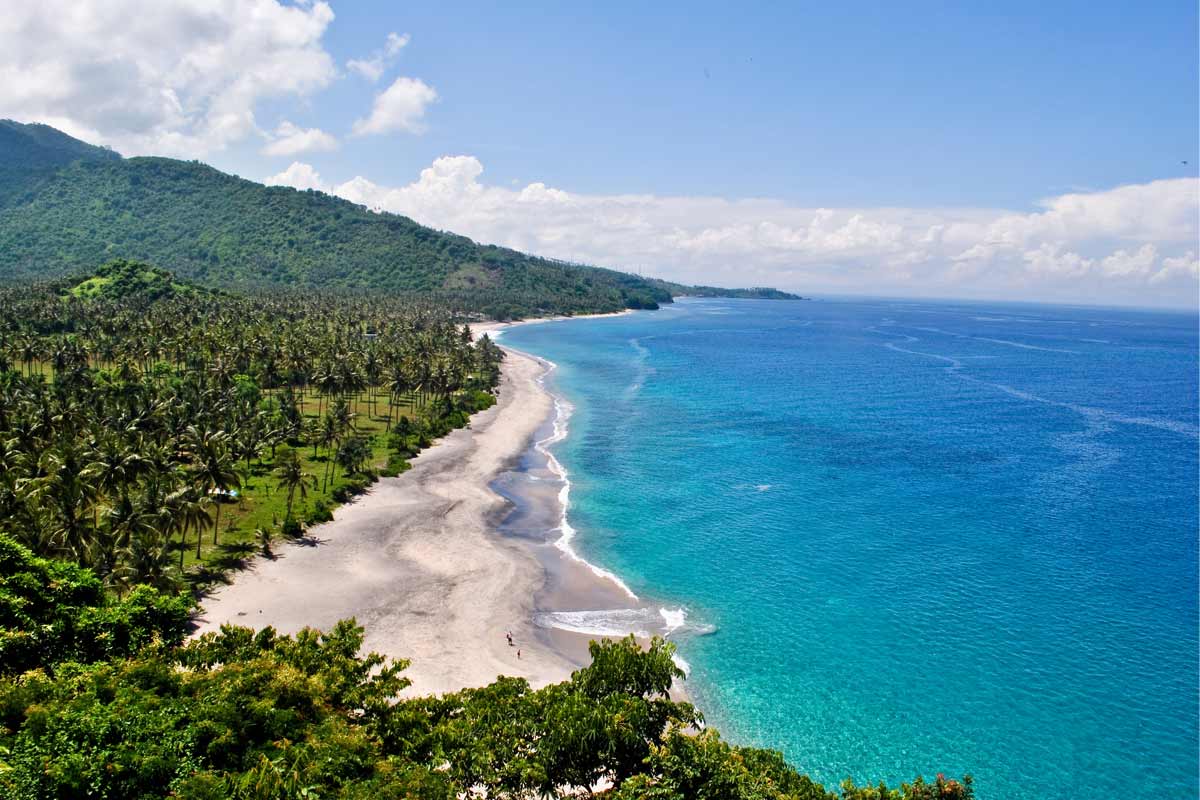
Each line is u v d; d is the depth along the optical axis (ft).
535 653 197.36
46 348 505.25
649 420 506.48
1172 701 183.83
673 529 293.43
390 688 142.41
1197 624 221.87
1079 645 209.36
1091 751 165.78
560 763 124.36
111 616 159.84
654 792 116.06
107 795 107.34
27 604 155.74
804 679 191.83
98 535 208.85
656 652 145.69
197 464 278.67
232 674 133.90
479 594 229.45
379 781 110.83
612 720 126.11
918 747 167.32
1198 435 486.79
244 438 330.75
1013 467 394.32
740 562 262.26
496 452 407.44
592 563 259.19
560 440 442.50
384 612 213.87
